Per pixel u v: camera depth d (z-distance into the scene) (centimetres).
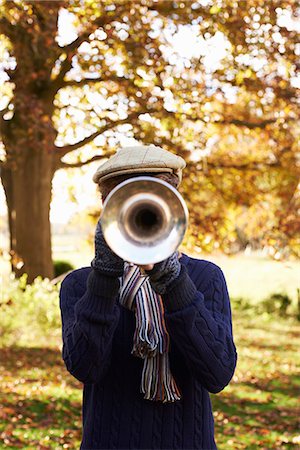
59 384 895
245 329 1638
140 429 224
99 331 216
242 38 1182
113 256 211
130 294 223
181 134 1306
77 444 657
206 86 1266
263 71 1312
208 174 1489
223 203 1594
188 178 1411
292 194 1541
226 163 1605
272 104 1362
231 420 779
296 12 1221
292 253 1415
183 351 215
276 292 1908
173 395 221
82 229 1870
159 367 221
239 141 1636
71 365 220
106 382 228
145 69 1161
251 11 1196
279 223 1390
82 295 238
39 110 1216
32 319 1232
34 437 666
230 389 947
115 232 191
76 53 1241
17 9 1102
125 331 227
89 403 237
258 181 1662
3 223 3097
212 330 215
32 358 1072
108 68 1230
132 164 220
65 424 726
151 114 1215
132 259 190
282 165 1538
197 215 1409
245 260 2484
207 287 232
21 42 1270
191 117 1291
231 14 1177
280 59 1256
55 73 1434
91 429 228
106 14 1164
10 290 1214
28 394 824
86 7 1134
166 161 222
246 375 1053
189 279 213
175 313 211
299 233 1377
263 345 1398
